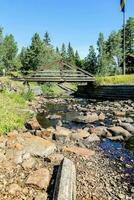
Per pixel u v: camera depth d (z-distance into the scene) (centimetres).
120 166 760
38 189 584
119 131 1119
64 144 966
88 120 1480
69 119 1591
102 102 2788
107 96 3419
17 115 1341
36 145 838
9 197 539
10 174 643
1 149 790
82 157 820
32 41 7675
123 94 3138
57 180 593
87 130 1204
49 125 1373
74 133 1096
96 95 3647
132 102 2536
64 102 2897
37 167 703
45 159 759
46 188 584
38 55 7031
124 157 843
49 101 2953
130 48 8631
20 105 1862
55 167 709
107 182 648
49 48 7225
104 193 590
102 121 1502
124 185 636
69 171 640
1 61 7956
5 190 567
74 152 857
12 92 2461
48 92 4681
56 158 759
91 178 664
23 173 654
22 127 1128
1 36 7975
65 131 1100
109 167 749
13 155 744
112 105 2397
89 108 2188
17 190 566
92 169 726
